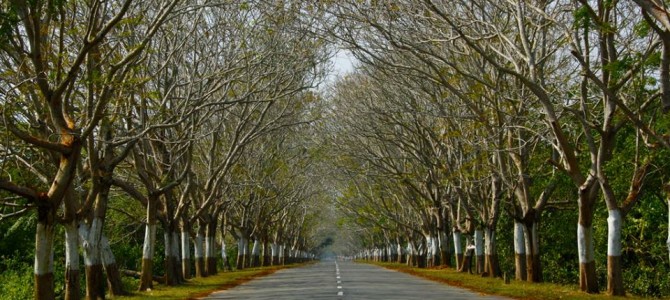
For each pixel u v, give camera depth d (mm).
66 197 19625
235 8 26469
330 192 69188
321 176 58812
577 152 28984
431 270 48219
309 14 23984
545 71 27500
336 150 44594
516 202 33031
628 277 33750
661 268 31766
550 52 23078
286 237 88312
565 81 25328
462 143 32906
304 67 28516
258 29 27031
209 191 36250
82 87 20828
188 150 29203
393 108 34375
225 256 55375
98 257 23000
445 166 36906
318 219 101062
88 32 15336
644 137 22188
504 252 46938
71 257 19906
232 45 27109
